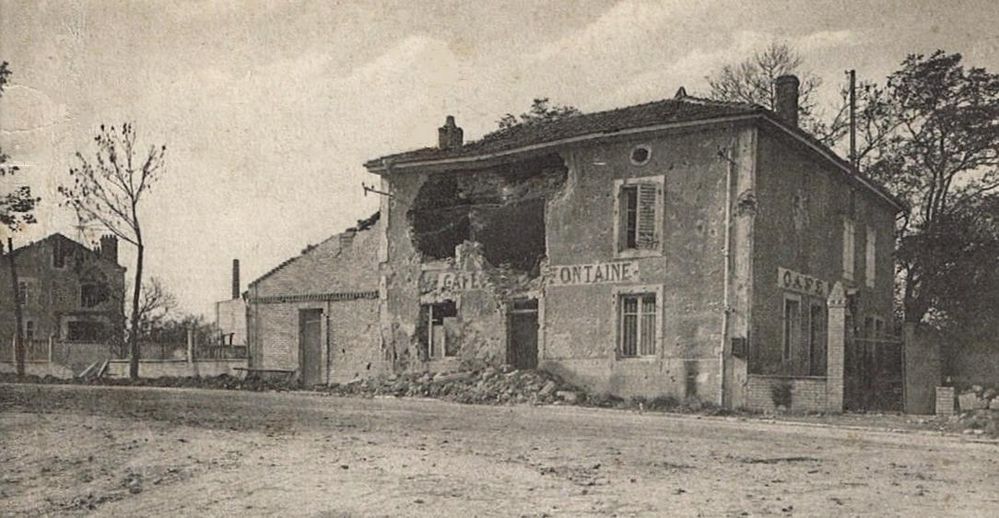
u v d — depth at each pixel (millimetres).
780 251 19484
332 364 25859
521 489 7855
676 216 19453
